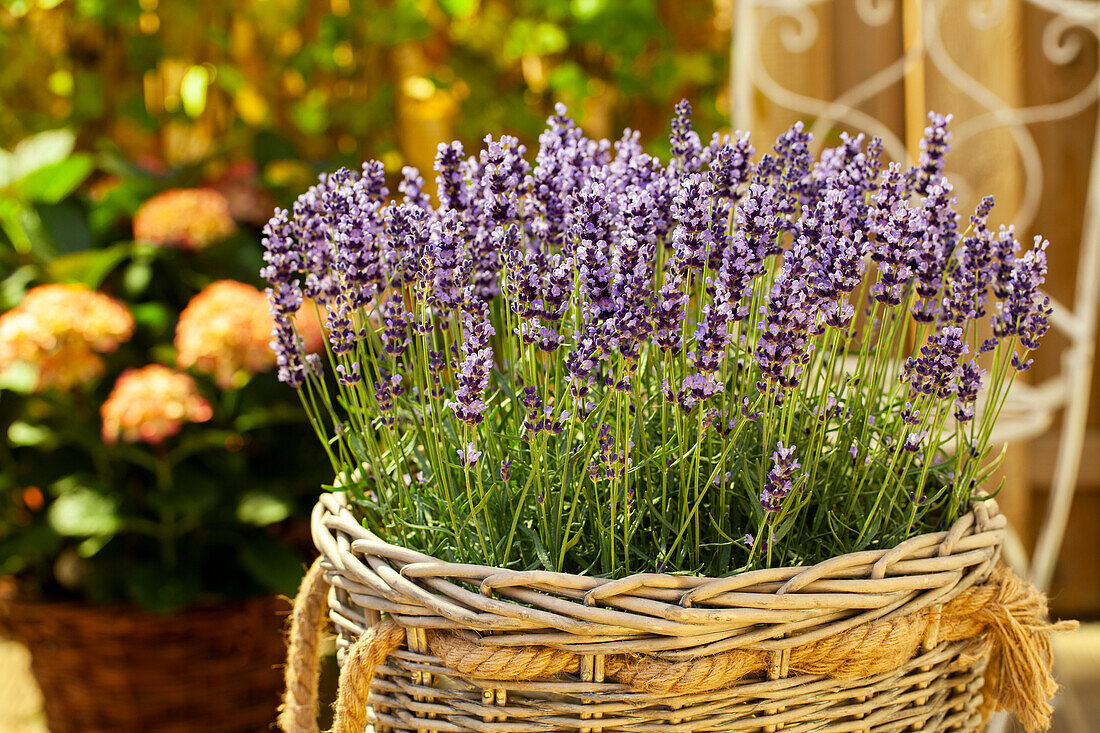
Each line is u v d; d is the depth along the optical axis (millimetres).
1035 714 1337
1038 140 2949
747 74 2590
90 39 3225
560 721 1276
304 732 1380
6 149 3168
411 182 1394
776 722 1279
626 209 1288
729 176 1341
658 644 1255
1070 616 3162
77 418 2330
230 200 2736
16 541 2246
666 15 3172
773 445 1353
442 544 1342
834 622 1275
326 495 1409
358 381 1356
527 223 1380
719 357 1249
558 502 1295
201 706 2188
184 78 3246
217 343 2045
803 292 1255
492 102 3109
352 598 1325
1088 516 3135
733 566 1328
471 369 1265
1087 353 2318
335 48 3189
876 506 1311
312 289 1379
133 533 2305
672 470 1338
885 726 1312
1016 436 2084
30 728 2453
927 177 1352
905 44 2648
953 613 1318
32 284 2605
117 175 2928
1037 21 2898
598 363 1374
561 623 1252
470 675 1277
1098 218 2336
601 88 3152
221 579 2248
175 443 2281
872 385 1346
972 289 1342
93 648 2113
